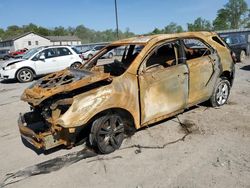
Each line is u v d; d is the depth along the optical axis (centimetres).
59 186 362
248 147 432
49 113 422
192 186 340
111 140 438
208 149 431
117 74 500
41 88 439
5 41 7806
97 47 2847
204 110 609
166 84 487
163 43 496
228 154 412
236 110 605
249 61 1527
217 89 610
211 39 591
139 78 453
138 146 456
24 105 802
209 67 565
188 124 535
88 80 423
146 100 464
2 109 773
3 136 554
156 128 525
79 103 397
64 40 8756
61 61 1379
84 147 466
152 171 380
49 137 402
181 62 515
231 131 495
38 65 1320
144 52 470
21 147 491
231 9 7538
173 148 442
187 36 536
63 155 443
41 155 451
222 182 344
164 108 493
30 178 386
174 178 360
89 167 402
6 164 431
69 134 415
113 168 395
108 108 417
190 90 533
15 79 1359
